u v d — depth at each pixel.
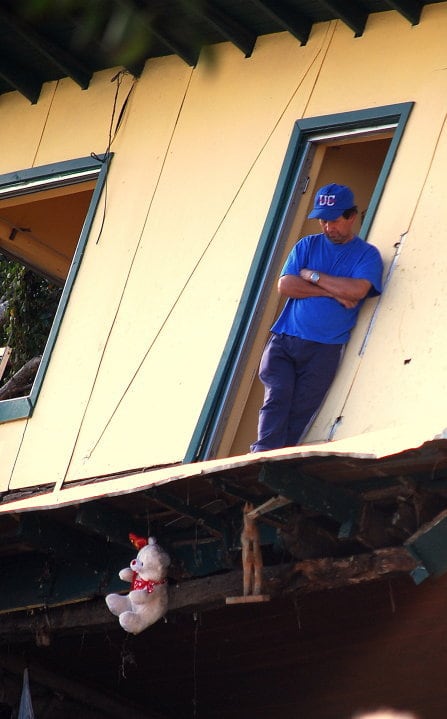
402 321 29.80
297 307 30.27
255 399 33.25
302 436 30.36
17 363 51.66
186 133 36.59
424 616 28.92
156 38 37.09
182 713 36.47
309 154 33.56
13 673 34.72
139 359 35.06
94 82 39.75
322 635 30.86
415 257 30.23
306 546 26.59
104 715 36.16
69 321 37.22
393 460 24.03
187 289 34.72
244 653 32.53
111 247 37.06
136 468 33.78
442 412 28.14
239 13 34.84
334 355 30.14
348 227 30.14
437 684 31.47
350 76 33.22
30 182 40.44
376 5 33.00
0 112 42.34
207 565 28.61
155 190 36.66
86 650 34.31
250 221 33.97
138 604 28.05
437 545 24.94
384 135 32.47
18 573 32.59
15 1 37.19
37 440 36.69
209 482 26.08
